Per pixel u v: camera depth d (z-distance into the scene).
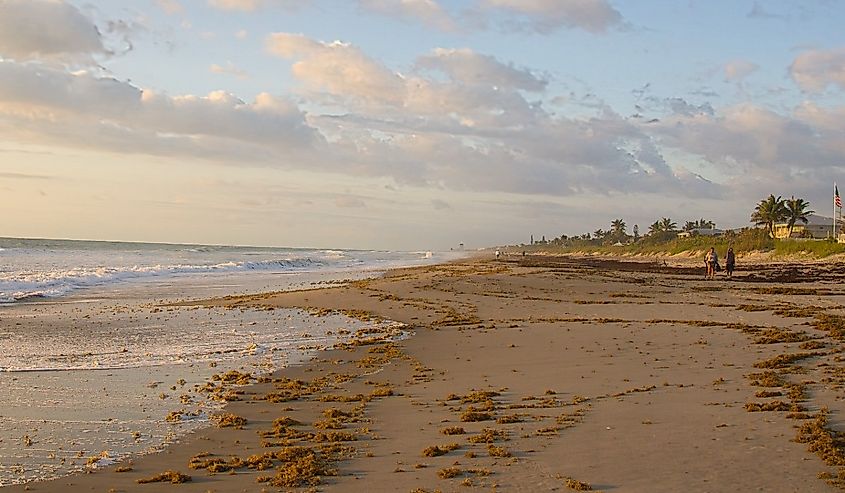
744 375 13.40
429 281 43.41
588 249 172.50
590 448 8.78
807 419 9.89
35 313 26.00
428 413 11.15
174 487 7.84
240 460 8.81
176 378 14.38
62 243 152.25
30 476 8.28
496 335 20.45
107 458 9.00
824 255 79.88
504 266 75.19
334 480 7.87
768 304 29.92
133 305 29.80
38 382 13.72
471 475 7.87
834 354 15.72
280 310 28.05
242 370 15.31
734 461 8.06
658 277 53.53
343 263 93.56
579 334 20.16
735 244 100.06
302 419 11.01
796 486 7.19
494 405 11.50
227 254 114.06
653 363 15.09
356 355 17.31
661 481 7.45
